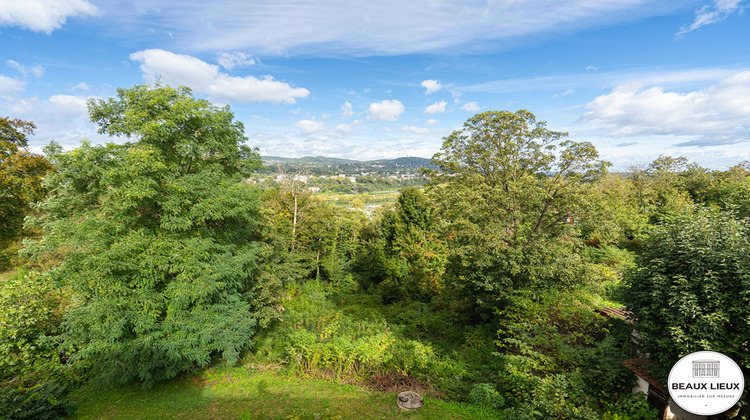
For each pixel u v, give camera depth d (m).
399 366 10.27
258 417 8.10
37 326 9.90
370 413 8.07
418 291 23.48
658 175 35.66
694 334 5.98
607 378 7.77
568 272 13.36
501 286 13.79
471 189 15.68
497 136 16.61
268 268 14.03
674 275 6.49
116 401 8.73
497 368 10.18
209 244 9.65
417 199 28.06
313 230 28.23
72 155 7.66
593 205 14.09
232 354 9.81
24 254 7.89
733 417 6.12
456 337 14.49
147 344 8.58
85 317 8.03
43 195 19.83
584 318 10.09
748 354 5.53
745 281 5.51
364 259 31.88
